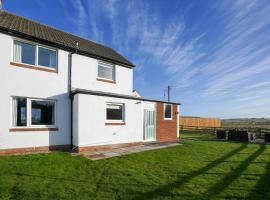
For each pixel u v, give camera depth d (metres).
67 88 11.92
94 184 5.94
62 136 11.41
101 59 13.95
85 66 13.01
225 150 12.79
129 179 6.45
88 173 6.96
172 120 17.61
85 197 5.05
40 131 10.57
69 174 6.77
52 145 11.00
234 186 6.00
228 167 8.23
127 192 5.42
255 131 24.25
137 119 14.44
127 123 13.70
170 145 14.65
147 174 7.05
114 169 7.55
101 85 13.93
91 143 11.48
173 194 5.34
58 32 15.17
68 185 5.79
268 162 9.25
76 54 12.55
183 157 10.15
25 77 10.25
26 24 12.55
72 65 12.28
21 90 10.08
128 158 9.55
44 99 10.97
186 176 6.91
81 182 6.07
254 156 10.73
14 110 9.91
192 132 29.72
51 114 11.30
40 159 8.40
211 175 7.08
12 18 12.38
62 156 9.23
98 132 11.87
